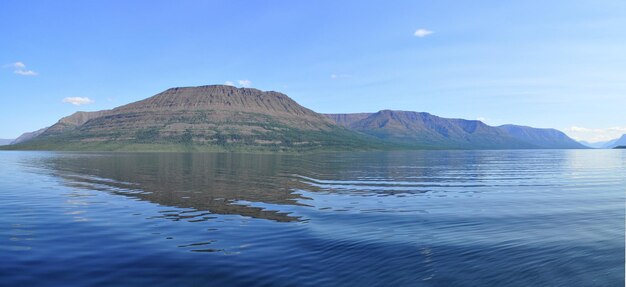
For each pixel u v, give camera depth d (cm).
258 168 9575
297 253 1984
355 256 1931
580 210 3341
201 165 10831
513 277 1633
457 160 15462
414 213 3188
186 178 6469
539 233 2433
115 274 1670
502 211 3294
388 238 2303
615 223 2758
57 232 2453
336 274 1675
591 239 2272
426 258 1894
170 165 10625
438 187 5181
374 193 4531
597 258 1891
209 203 3716
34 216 2991
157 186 5188
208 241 2231
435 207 3506
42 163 11362
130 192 4512
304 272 1697
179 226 2644
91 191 4591
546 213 3189
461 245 2139
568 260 1858
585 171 8581
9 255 1936
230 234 2409
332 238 2303
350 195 4350
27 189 4756
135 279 1612
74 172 7694
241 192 4588
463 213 3191
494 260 1861
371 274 1670
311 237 2330
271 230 2525
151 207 3456
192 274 1672
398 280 1598
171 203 3703
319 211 3284
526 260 1858
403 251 2014
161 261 1852
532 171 8562
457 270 1719
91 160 13662
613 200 3950
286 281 1591
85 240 2253
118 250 2041
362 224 2730
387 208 3450
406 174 7594
